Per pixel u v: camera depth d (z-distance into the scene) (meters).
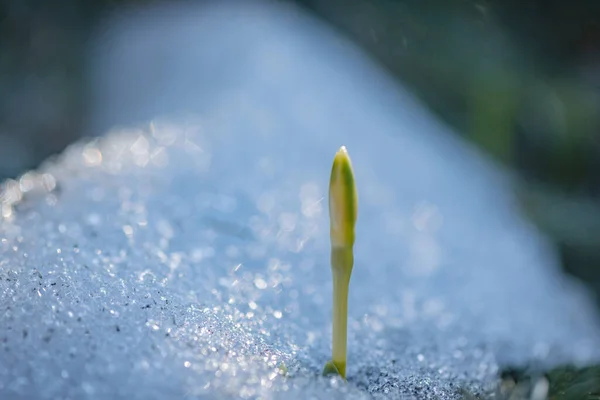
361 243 0.44
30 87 0.88
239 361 0.26
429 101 0.85
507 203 0.64
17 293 0.27
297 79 0.69
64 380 0.25
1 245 0.30
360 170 0.56
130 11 1.01
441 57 0.91
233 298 0.31
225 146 0.50
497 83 0.87
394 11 0.96
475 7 0.97
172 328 0.27
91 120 0.82
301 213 0.43
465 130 0.83
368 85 0.77
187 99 0.73
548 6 0.98
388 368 0.31
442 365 0.32
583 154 0.83
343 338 0.28
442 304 0.40
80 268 0.29
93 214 0.35
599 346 0.40
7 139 0.77
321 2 0.98
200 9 0.96
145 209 0.38
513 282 0.46
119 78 0.87
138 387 0.25
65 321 0.26
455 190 0.60
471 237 0.51
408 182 0.58
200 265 0.33
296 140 0.55
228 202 0.41
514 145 0.83
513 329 0.39
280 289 0.34
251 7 0.94
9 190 0.38
